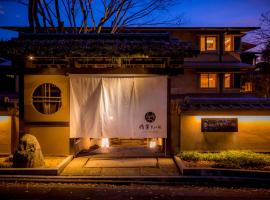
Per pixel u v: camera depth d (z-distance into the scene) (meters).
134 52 11.06
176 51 11.09
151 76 11.95
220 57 29.02
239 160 10.38
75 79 11.91
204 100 12.62
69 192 8.36
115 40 12.28
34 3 15.97
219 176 9.37
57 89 12.20
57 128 12.05
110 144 16.34
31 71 11.91
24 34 12.52
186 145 12.27
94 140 15.57
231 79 29.23
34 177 9.48
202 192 8.43
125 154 12.80
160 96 11.98
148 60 11.99
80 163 11.23
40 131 12.02
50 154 12.02
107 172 9.98
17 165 9.97
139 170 10.19
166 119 12.00
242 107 12.24
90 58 11.48
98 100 11.89
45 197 7.90
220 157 10.90
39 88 12.15
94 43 11.75
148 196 8.05
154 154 12.71
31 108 11.98
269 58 26.58
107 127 11.91
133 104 11.95
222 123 12.30
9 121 12.23
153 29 27.34
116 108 11.91
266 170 9.59
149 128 11.98
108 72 11.91
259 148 12.38
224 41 29.11
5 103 12.14
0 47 11.19
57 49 11.09
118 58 11.42
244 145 12.37
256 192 8.45
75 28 18.38
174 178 9.33
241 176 9.38
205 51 29.05
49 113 12.14
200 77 29.12
